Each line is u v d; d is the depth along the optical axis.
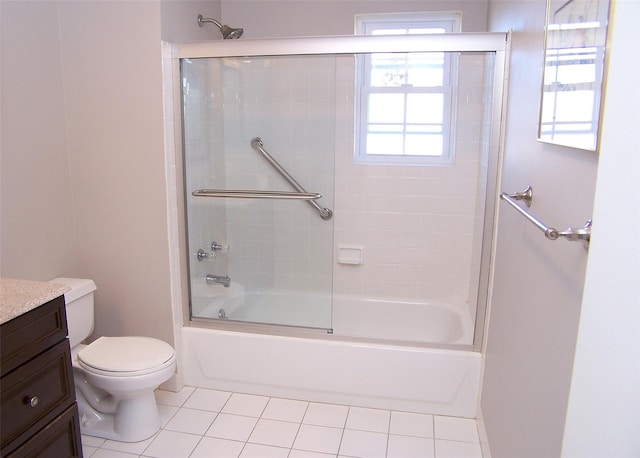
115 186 2.43
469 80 2.78
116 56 2.30
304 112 2.79
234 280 3.02
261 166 2.88
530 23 1.68
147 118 2.33
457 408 2.39
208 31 2.82
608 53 0.91
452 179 2.92
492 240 2.25
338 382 2.46
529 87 1.66
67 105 2.40
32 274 2.24
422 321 3.04
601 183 0.94
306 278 2.92
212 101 2.74
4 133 2.06
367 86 2.92
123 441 2.18
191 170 2.56
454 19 2.91
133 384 2.06
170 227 2.45
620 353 1.00
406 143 2.96
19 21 2.11
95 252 2.53
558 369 1.19
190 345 2.60
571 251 1.13
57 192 2.38
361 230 3.09
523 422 1.51
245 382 2.57
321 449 2.14
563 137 1.20
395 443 2.19
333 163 2.81
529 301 1.53
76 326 2.24
